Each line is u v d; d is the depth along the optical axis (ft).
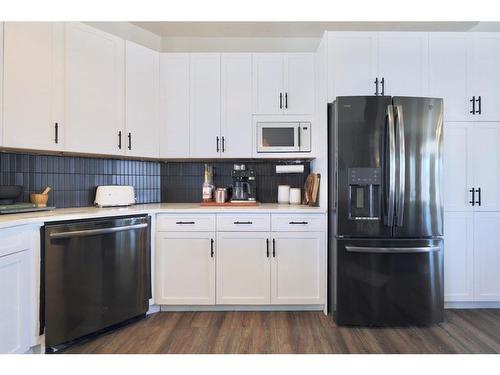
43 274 5.72
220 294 7.79
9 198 6.64
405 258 7.07
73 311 6.13
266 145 8.83
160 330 6.92
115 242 6.85
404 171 6.94
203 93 8.83
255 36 10.14
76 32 7.09
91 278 6.42
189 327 7.07
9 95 6.08
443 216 7.42
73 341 6.30
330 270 7.73
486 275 7.84
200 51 10.18
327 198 7.72
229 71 8.82
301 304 7.79
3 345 5.00
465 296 7.82
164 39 10.14
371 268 7.07
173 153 8.84
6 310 5.04
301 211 7.69
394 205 6.93
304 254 7.74
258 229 7.77
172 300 7.80
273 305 7.95
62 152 7.23
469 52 7.81
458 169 7.80
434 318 7.11
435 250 7.03
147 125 8.51
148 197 9.73
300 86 8.80
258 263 7.78
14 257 5.18
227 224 7.78
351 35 7.71
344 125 7.02
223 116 8.84
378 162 7.00
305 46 10.22
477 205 7.80
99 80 7.52
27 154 7.36
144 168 9.68
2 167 6.97
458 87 7.79
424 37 7.77
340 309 7.09
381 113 6.98
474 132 7.82
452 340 6.49
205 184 9.29
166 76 8.83
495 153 7.84
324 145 7.83
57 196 7.87
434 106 7.08
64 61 6.91
